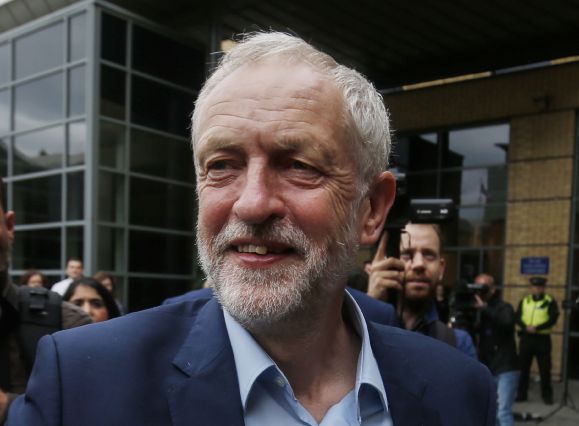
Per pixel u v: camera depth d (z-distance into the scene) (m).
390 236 2.36
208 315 1.09
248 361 1.01
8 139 8.77
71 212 7.91
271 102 0.94
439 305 3.47
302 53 1.00
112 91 7.85
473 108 8.94
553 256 8.26
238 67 0.98
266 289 0.95
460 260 9.09
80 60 7.80
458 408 1.20
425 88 9.36
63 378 0.93
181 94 8.67
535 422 6.44
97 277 5.36
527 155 8.54
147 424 0.93
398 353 1.24
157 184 8.41
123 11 7.91
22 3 8.54
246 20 8.10
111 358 0.97
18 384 1.78
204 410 0.96
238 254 0.97
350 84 1.04
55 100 8.17
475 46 8.43
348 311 1.23
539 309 7.20
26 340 1.82
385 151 1.15
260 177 0.93
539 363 7.23
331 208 0.97
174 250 8.65
